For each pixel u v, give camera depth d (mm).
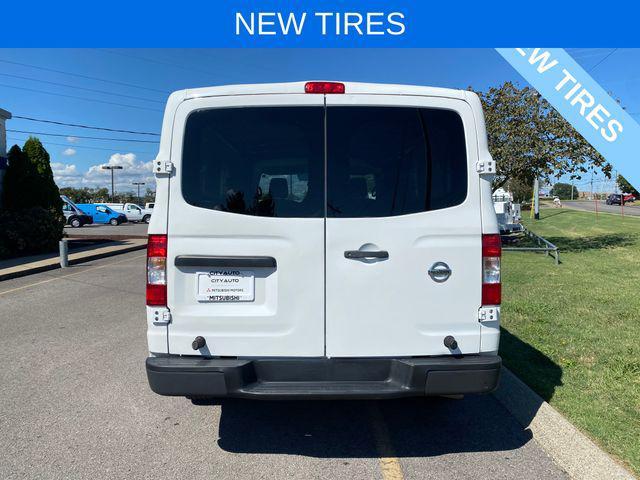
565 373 4547
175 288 2992
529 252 15195
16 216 15359
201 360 2996
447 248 3025
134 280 10805
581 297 7871
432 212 3018
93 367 4992
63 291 9445
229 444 3438
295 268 2998
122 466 3135
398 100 3029
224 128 3006
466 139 3047
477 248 3037
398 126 3037
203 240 2984
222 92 3002
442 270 3023
